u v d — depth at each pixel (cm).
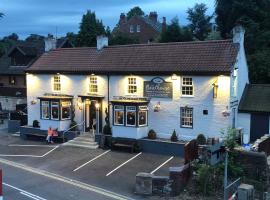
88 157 2903
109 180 2389
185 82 2989
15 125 3878
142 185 2130
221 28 5016
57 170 2625
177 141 2952
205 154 2225
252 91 3198
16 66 5159
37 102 3750
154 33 7506
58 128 3456
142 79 3155
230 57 2880
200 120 2927
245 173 2184
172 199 2031
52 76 3641
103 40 3569
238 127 3059
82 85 3469
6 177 2466
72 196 2102
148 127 3141
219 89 2830
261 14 4519
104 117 3356
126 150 3036
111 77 3306
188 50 3105
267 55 3953
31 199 2055
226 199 1822
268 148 2652
